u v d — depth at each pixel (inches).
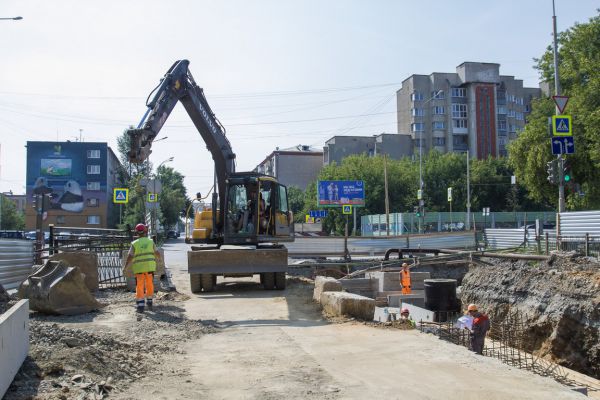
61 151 3405.5
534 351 547.5
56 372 226.1
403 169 2741.1
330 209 2674.7
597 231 788.0
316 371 261.0
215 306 509.0
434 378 242.8
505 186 2721.5
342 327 384.5
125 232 701.3
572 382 388.5
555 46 970.1
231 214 649.0
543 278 585.3
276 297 569.3
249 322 419.8
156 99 558.6
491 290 650.8
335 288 502.6
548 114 1386.6
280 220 670.5
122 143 3567.9
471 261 866.1
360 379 244.2
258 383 240.8
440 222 2239.2
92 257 567.5
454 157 2770.7
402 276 783.7
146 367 268.5
